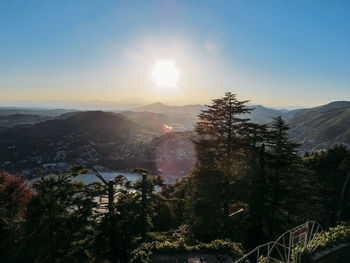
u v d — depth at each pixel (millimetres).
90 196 8727
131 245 8570
